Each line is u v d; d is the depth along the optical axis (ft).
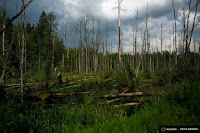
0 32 7.57
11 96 21.15
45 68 33.60
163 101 12.34
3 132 10.04
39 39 81.71
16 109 15.26
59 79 43.21
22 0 19.77
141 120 9.53
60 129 11.54
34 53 76.89
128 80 33.63
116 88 38.19
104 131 8.68
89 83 45.98
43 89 31.60
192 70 23.06
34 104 17.89
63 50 102.17
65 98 28.17
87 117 14.58
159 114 9.91
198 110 8.38
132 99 24.93
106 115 15.06
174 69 27.22
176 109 9.55
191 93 11.30
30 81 38.06
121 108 19.17
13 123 11.03
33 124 12.00
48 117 14.23
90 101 21.30
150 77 48.26
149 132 8.23
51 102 25.07
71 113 15.31
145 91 25.82
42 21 78.84
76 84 44.37
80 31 76.89
